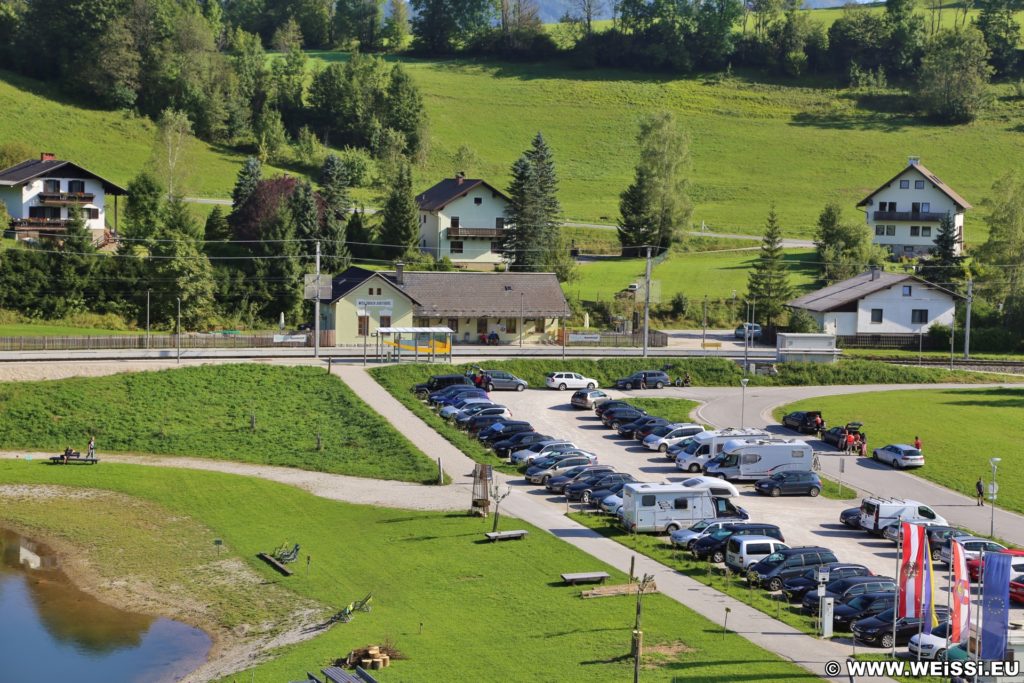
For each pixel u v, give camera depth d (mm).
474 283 150875
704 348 149000
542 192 183500
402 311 143375
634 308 168625
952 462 98688
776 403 121438
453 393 114625
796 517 82500
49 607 67312
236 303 160750
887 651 54188
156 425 107375
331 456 98438
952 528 74125
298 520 81375
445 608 61750
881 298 156625
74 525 81562
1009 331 159000
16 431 105000
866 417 114375
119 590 69875
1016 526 82062
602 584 65000
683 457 94312
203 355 127250
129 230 167875
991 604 48438
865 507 78750
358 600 64562
